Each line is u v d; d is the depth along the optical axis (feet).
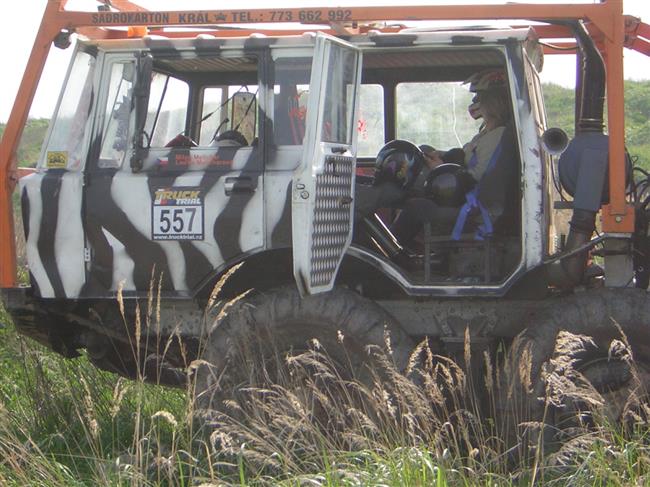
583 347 20.24
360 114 28.09
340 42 21.03
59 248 22.09
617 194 20.76
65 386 23.62
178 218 21.56
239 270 22.38
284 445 18.49
